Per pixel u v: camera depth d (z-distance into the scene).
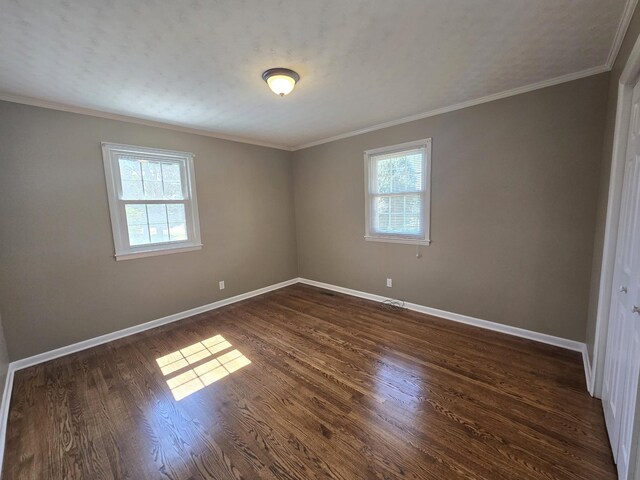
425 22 1.66
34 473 1.53
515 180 2.79
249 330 3.25
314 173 4.67
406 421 1.82
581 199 2.48
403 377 2.28
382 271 4.02
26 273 2.60
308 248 4.98
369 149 3.88
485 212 3.01
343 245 4.44
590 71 2.31
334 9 1.53
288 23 1.64
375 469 1.50
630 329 1.37
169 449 1.66
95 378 2.39
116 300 3.14
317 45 1.87
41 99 2.58
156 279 3.44
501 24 1.70
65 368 2.55
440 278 3.44
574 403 1.93
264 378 2.32
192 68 2.12
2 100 2.44
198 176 3.77
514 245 2.87
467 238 3.16
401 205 3.71
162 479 1.48
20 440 1.75
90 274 2.96
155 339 3.09
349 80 2.40
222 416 1.92
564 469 1.46
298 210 5.03
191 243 3.76
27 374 2.47
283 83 2.23
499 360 2.48
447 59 2.10
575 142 2.46
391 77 2.37
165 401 2.08
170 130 3.49
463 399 2.00
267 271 4.70
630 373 1.32
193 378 2.36
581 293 2.56
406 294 3.79
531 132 2.66
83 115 2.86
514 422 1.78
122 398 2.12
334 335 3.07
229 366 2.52
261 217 4.56
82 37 1.70
